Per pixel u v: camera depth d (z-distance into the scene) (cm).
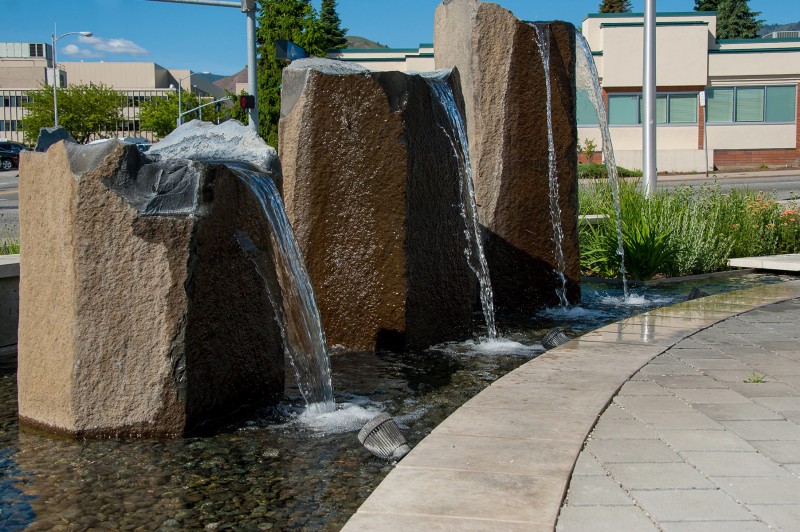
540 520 283
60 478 370
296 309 507
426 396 512
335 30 5809
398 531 275
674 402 441
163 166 414
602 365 529
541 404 433
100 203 404
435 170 645
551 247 830
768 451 358
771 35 3931
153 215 407
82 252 407
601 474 331
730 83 3388
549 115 816
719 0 6025
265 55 4703
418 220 626
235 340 454
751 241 1217
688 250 1096
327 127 612
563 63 819
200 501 345
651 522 283
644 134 1391
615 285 1017
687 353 571
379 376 559
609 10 6481
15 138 9725
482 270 723
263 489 358
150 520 326
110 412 418
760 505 298
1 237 1204
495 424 397
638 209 1107
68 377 417
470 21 803
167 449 406
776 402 439
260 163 501
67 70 10200
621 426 397
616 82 3294
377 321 624
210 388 438
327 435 433
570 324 766
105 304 411
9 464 387
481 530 275
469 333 701
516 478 323
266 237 474
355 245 619
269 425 448
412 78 611
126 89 10094
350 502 344
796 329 663
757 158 3422
